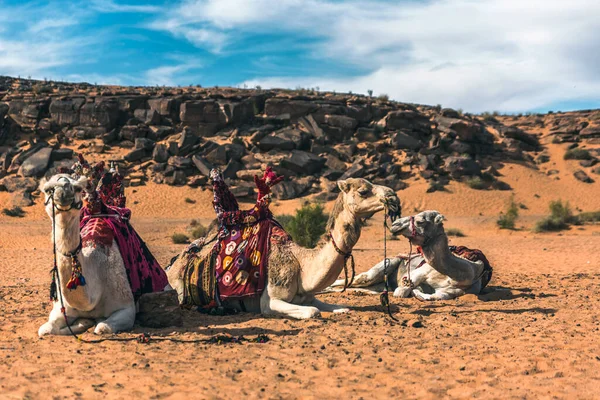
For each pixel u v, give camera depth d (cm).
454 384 527
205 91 7456
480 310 896
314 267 805
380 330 743
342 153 5962
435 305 945
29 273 1786
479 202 5281
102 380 529
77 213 634
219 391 500
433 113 7619
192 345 660
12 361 588
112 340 673
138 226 4188
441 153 6169
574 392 503
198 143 5828
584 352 634
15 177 5241
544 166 6375
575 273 1580
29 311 899
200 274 845
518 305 950
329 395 496
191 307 873
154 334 711
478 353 633
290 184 5375
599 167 6156
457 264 973
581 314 863
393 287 1077
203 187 5403
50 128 6062
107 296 709
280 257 821
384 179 5625
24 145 5812
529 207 5303
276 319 796
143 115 6184
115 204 811
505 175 5956
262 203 842
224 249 842
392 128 6419
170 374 546
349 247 782
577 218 4522
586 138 7038
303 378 541
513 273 1592
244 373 554
